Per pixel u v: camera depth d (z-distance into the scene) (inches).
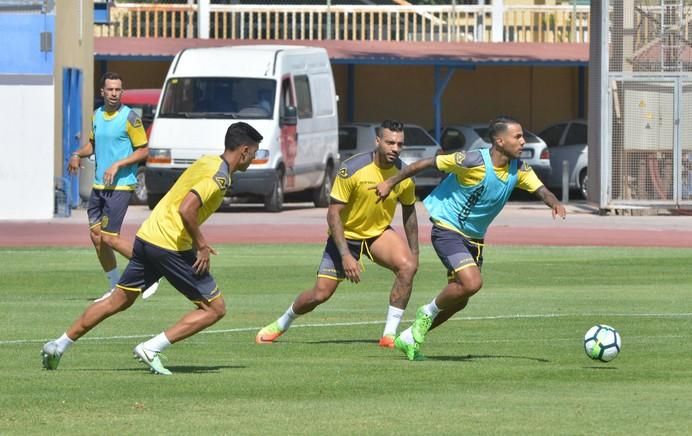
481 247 1085.1
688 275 1804.9
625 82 2817.4
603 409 836.0
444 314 1110.4
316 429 770.8
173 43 3671.3
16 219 2650.1
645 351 1125.7
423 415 816.3
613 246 2219.5
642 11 2802.7
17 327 1266.0
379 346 1163.3
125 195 1450.5
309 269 1836.9
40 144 2650.1
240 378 968.9
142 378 964.0
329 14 3897.6
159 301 1489.9
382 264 1159.6
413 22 4060.0
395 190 1135.0
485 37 4062.5
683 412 825.5
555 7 4065.0
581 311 1416.1
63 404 852.0
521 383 951.6
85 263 1892.2
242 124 959.6
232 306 1454.2
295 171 2925.7
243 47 2955.2
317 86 3068.4
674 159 2834.6
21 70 2640.3
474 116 4010.8
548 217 2815.0
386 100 3981.3
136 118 1445.6
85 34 3019.2
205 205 954.7
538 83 4010.8
